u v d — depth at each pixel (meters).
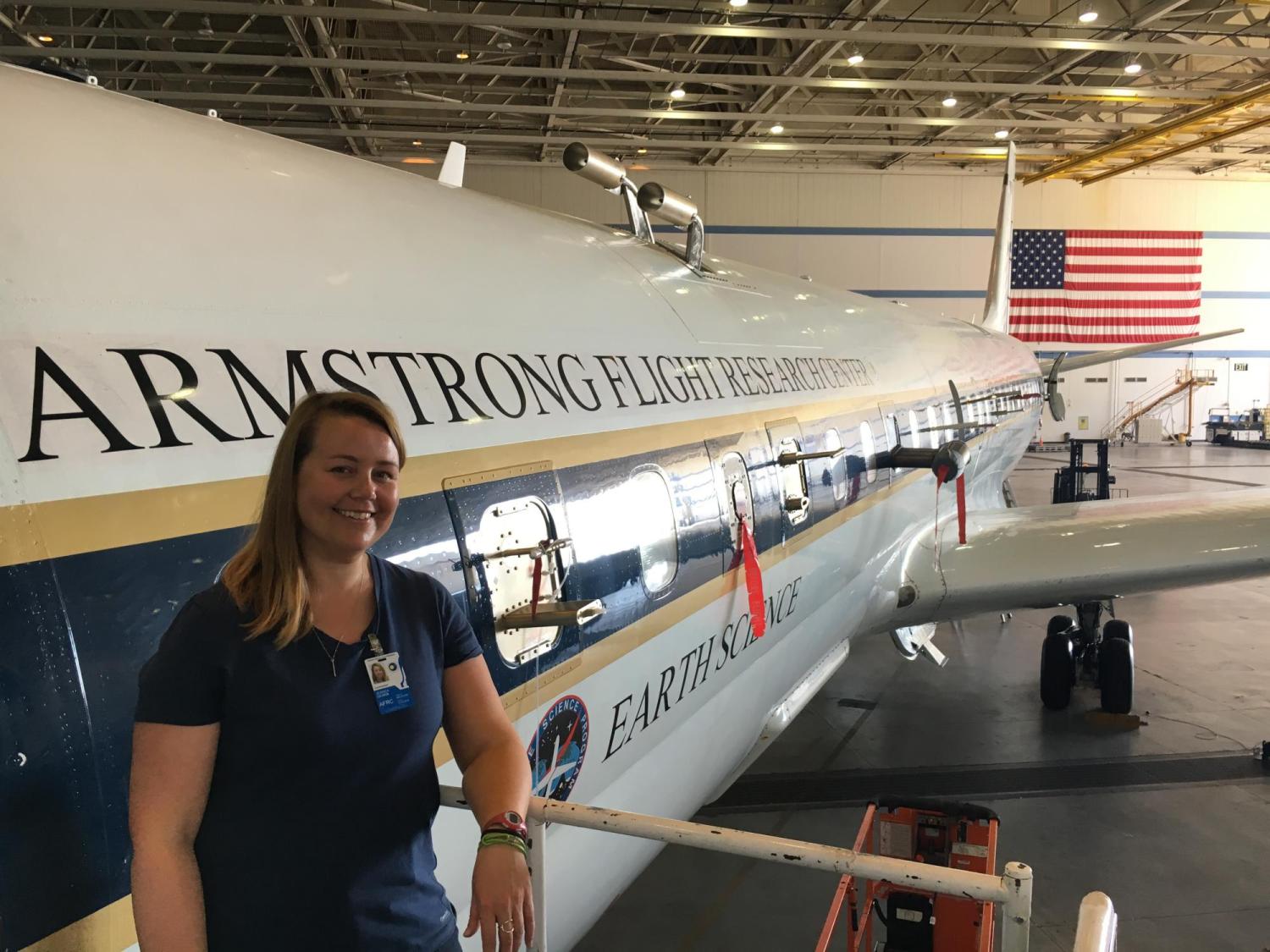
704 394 3.69
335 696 1.41
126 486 1.55
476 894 1.56
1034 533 7.65
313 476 1.39
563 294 3.12
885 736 8.15
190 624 1.35
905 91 22.69
